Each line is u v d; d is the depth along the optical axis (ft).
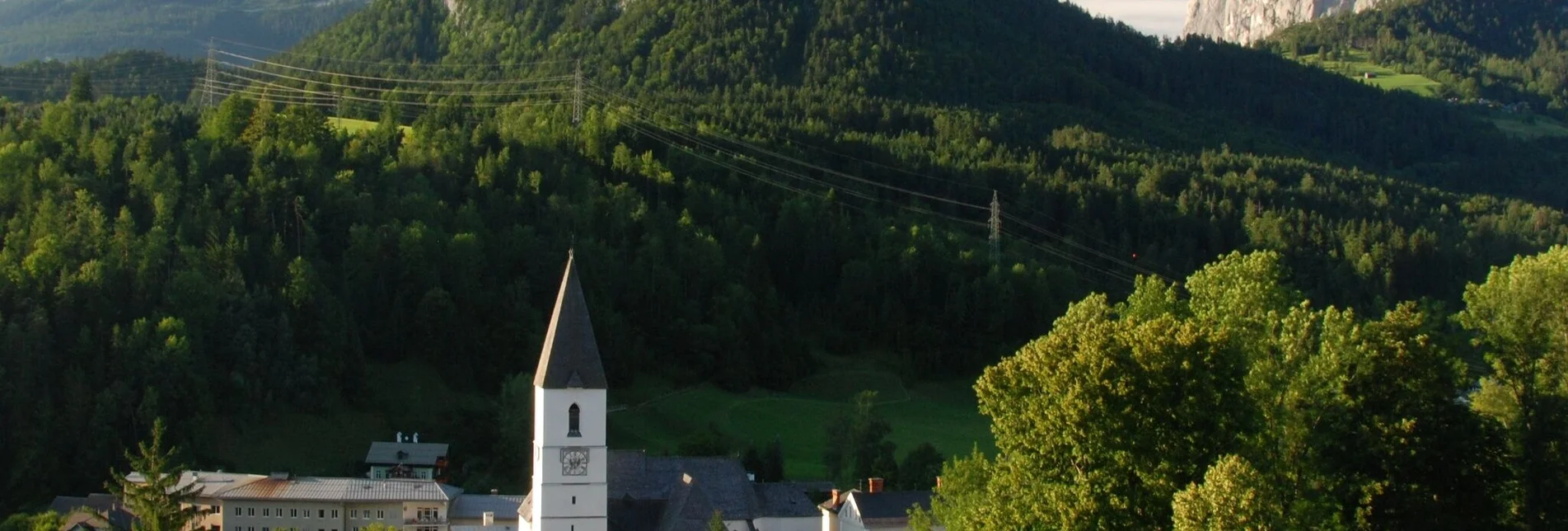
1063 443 278.05
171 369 581.53
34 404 562.66
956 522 319.06
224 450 576.20
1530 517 281.95
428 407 640.99
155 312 617.21
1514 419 290.15
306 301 646.74
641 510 438.40
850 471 537.65
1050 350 289.74
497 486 569.64
